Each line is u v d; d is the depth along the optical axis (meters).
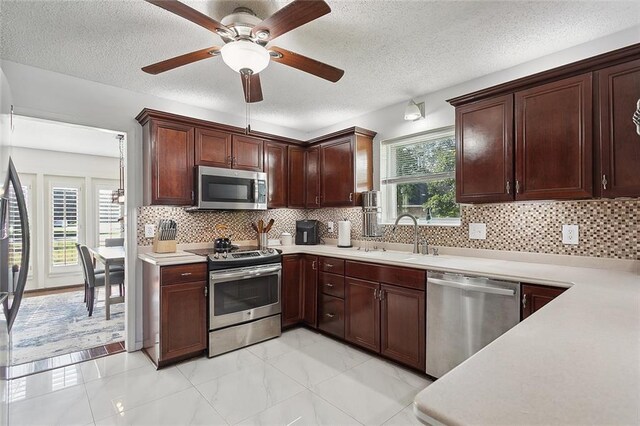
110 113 2.82
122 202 4.07
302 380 2.33
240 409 1.99
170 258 2.66
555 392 0.61
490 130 2.29
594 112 1.86
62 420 1.89
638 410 0.54
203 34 2.04
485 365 0.73
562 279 1.77
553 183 2.00
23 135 4.39
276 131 4.07
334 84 2.83
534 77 2.06
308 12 1.47
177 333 2.61
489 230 2.61
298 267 3.42
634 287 1.55
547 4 1.77
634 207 1.97
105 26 1.94
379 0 1.72
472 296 2.09
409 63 2.44
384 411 1.96
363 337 2.78
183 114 3.27
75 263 5.65
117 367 2.56
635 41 1.99
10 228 1.54
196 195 2.98
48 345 3.03
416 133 3.15
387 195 3.49
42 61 2.38
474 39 2.11
